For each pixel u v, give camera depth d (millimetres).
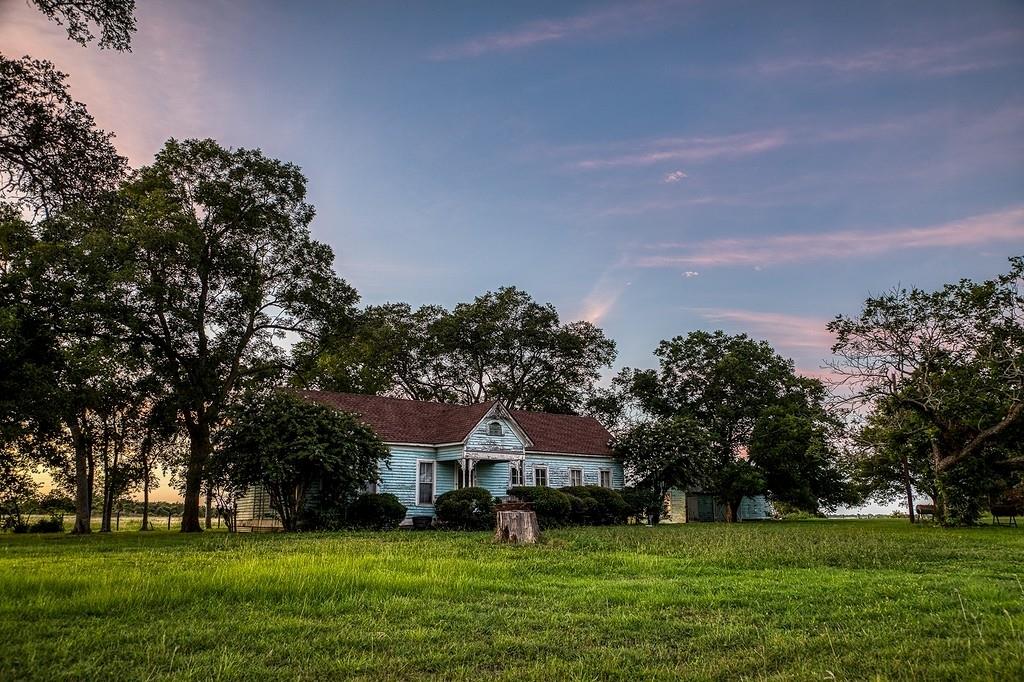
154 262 31750
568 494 34219
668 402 49812
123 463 43500
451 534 25453
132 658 6395
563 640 7270
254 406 28844
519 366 55125
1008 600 9109
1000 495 35906
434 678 6012
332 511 28766
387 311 53625
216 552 16703
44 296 27516
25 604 8273
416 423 36812
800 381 46719
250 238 35344
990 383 31734
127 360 30250
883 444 34344
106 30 18562
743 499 49500
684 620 8289
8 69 20688
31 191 22344
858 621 8094
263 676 5973
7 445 31734
